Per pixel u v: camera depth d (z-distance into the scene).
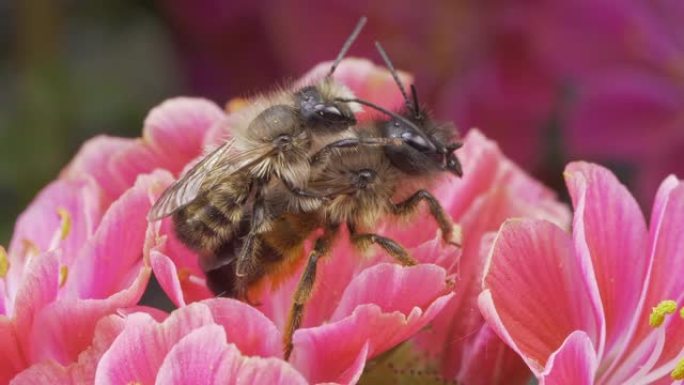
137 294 0.11
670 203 0.12
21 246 0.13
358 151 0.12
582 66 0.17
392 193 0.12
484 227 0.12
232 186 0.12
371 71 0.13
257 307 0.12
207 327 0.11
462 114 0.17
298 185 0.12
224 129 0.12
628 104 0.17
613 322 0.12
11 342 0.11
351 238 0.12
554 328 0.11
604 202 0.12
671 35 0.17
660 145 0.17
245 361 0.11
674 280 0.12
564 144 0.17
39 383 0.11
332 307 0.12
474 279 0.12
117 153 0.12
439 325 0.12
